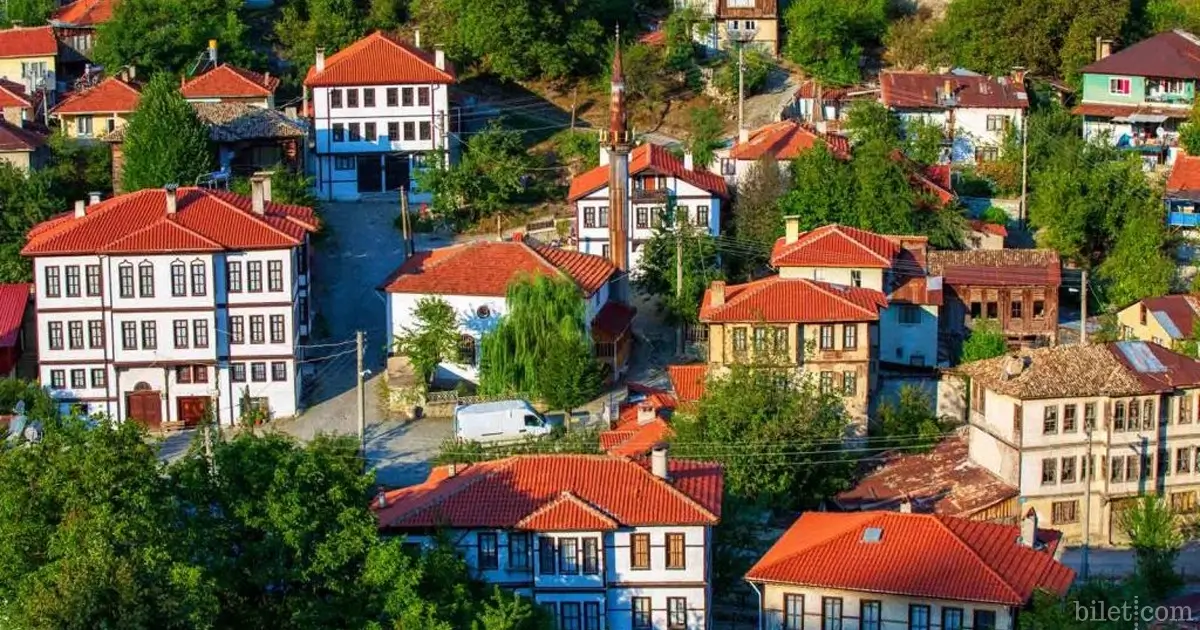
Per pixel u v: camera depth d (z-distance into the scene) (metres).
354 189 195.88
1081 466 131.50
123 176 179.38
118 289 150.12
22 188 173.12
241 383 151.62
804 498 131.50
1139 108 196.75
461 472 115.88
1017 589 103.94
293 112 198.75
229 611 96.00
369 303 171.62
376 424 148.00
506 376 148.25
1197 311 155.00
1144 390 131.25
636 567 109.81
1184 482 134.00
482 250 158.25
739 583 119.75
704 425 131.25
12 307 156.00
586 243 175.00
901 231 168.38
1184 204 177.00
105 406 151.25
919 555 107.19
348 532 98.12
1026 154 184.50
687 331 160.25
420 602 95.12
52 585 88.06
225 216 152.88
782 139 182.00
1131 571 125.25
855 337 143.75
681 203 173.50
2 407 145.62
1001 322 158.75
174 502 97.25
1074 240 169.62
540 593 109.62
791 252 154.00
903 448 139.50
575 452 127.62
